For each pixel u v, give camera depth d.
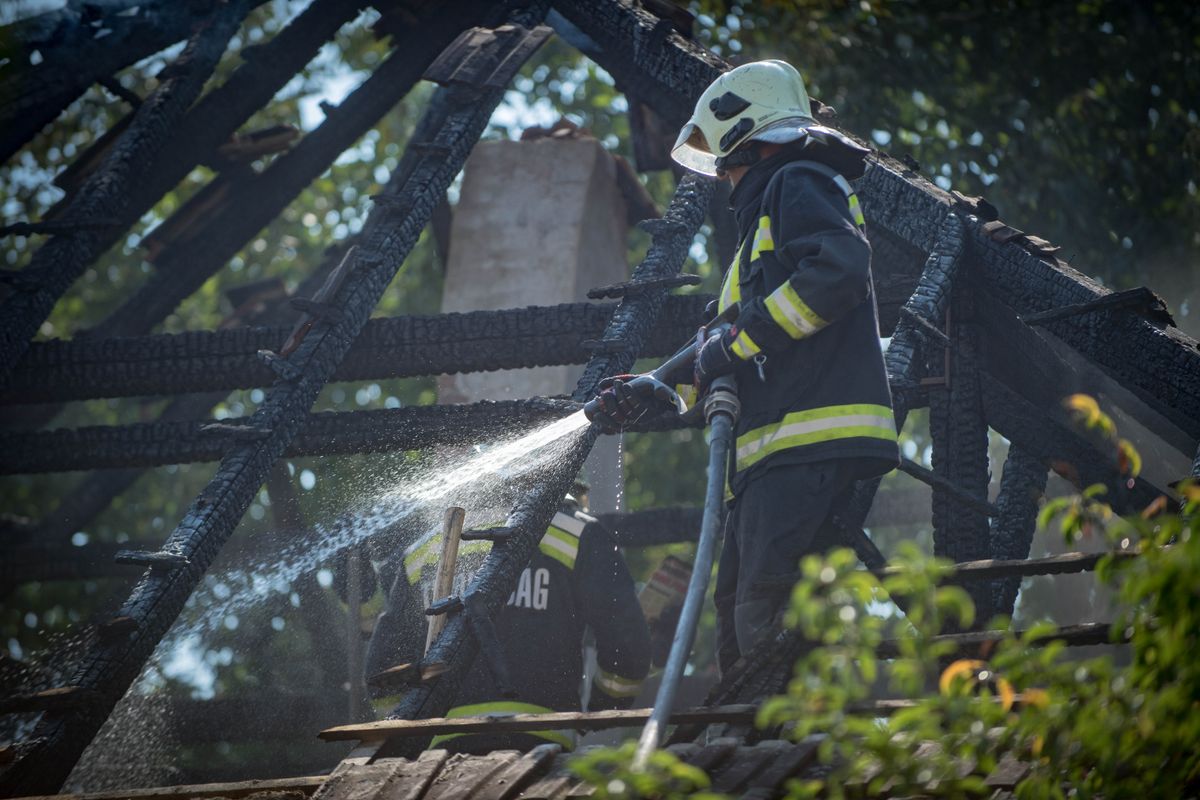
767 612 6.24
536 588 7.49
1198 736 3.88
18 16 13.34
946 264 8.52
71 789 10.47
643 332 8.83
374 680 6.36
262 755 11.43
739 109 6.78
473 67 10.84
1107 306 7.89
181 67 11.91
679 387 7.01
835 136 6.54
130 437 10.88
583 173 13.14
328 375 9.23
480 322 10.13
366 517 9.88
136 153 11.13
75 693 6.91
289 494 12.23
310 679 13.23
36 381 10.62
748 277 6.46
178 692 12.88
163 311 13.80
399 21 13.23
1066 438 9.26
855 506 7.66
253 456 8.48
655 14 11.52
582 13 11.54
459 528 7.06
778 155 6.61
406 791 5.00
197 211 13.67
